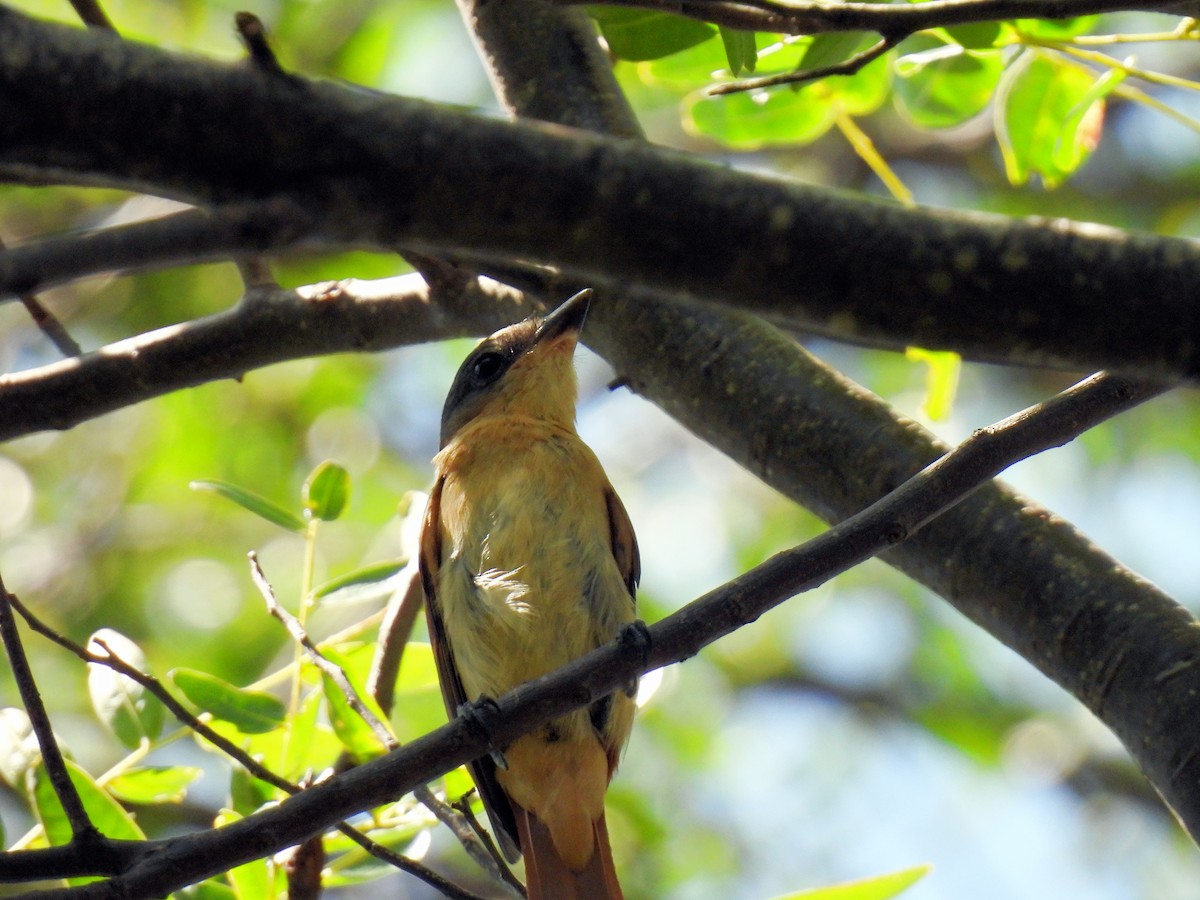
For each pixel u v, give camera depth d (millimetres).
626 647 6484
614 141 4602
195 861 5797
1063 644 7324
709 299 4754
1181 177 19391
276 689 15828
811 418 8141
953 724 18844
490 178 4473
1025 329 4664
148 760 9727
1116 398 6508
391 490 18219
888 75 10188
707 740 17688
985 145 19406
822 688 18828
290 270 17016
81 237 4086
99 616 17062
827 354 19297
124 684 8062
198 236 4215
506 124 4508
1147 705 6949
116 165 4383
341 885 8016
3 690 15898
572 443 9883
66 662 16359
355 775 6129
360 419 18766
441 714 13883
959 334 4703
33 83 4273
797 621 19188
